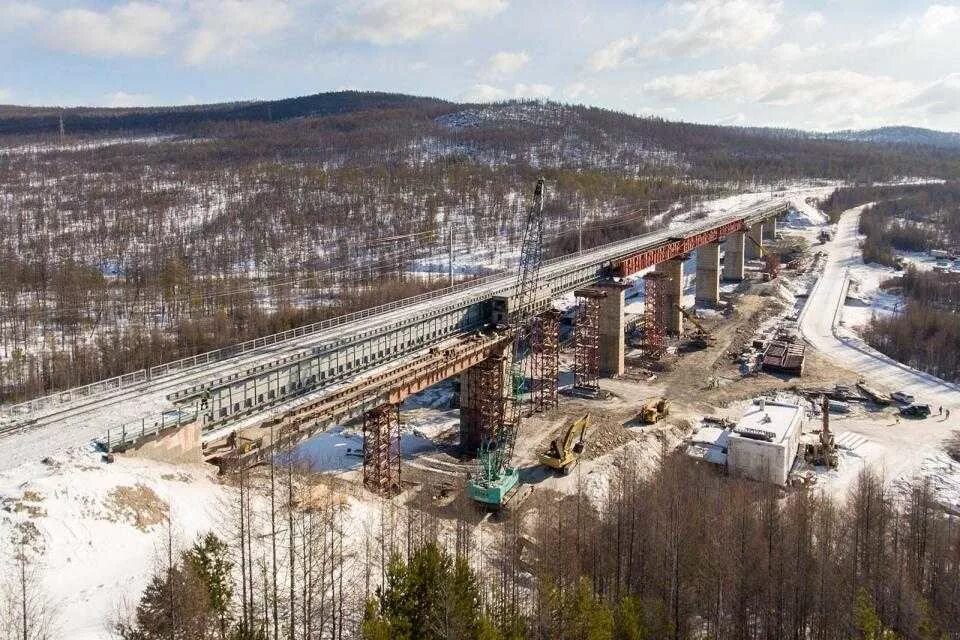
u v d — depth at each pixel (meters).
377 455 79.44
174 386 66.50
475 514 80.06
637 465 88.69
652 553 62.38
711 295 186.62
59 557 44.09
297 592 47.47
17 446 54.28
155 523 49.59
